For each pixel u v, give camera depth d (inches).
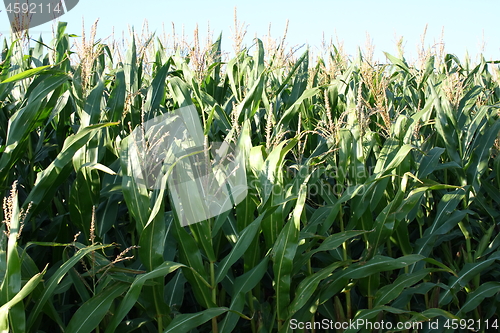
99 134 94.8
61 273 72.8
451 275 126.5
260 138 132.0
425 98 166.9
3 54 133.3
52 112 112.2
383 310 101.8
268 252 94.5
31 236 101.9
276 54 171.2
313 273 103.7
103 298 77.0
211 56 166.9
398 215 100.9
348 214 124.8
